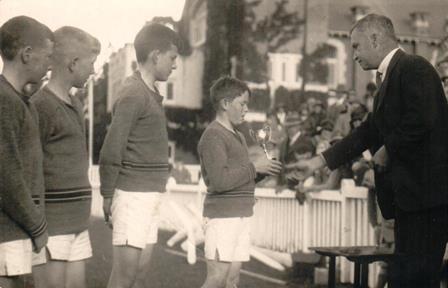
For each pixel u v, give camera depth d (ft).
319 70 34.14
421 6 31.27
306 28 34.35
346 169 19.12
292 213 19.94
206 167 11.14
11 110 8.08
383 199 11.34
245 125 18.10
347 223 17.28
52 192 9.39
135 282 11.24
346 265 17.19
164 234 24.98
